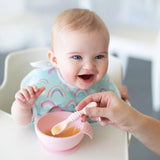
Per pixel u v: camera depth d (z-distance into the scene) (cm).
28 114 73
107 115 65
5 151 62
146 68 278
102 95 71
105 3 288
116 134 71
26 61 111
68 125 69
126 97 107
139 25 242
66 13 82
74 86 84
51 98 80
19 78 110
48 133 69
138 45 195
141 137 69
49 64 88
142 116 68
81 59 77
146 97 226
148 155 159
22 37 312
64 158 61
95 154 63
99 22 79
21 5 320
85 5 311
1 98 104
